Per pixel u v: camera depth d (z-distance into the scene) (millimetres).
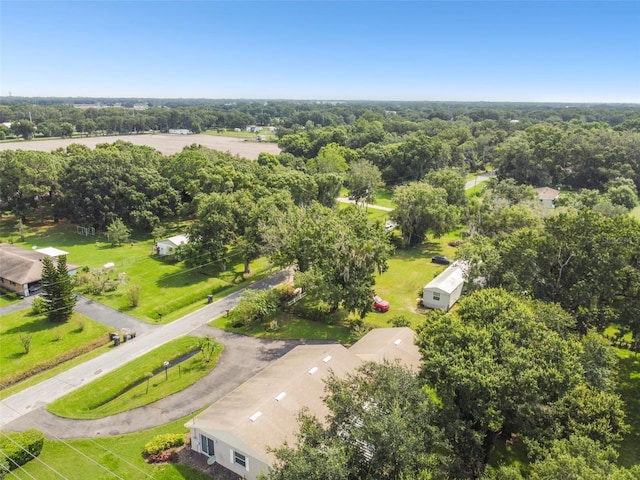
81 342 39312
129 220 72188
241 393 28812
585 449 18281
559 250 34656
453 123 196500
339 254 41375
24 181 70000
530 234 36219
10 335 40031
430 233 72812
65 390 32938
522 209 57844
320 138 137875
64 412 30344
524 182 103500
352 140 138625
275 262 48125
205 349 37562
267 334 42031
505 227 57781
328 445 18125
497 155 121750
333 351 32875
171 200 75250
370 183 86000
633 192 83812
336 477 16328
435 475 18969
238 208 56938
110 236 65438
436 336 25422
